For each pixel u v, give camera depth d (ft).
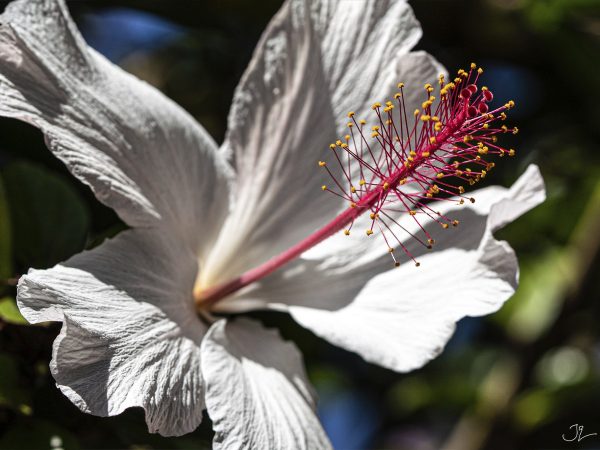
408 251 1.06
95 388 0.86
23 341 0.96
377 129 1.02
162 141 1.00
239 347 1.01
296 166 1.08
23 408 0.93
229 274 1.07
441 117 1.02
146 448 1.07
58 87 0.94
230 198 1.06
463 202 1.01
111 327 0.89
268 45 1.07
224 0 1.47
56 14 0.95
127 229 0.98
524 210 1.02
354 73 1.08
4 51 0.92
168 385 0.91
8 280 0.99
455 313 0.99
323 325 1.03
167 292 0.97
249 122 1.07
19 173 1.09
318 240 1.03
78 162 0.93
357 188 1.08
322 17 1.08
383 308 1.03
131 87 1.00
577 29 1.53
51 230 1.07
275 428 0.94
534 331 1.56
